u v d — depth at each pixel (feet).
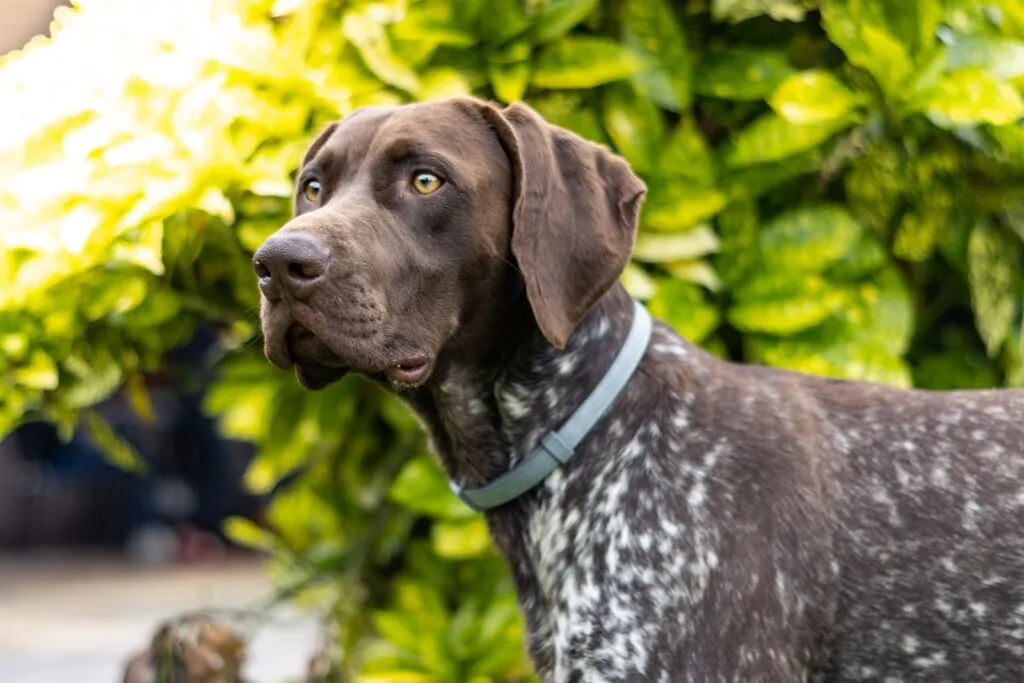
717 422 14.65
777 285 17.28
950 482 14.64
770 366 15.89
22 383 17.97
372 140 14.85
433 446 15.99
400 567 21.59
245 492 51.88
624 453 14.58
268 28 17.80
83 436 52.31
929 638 14.52
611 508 14.47
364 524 21.88
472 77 17.53
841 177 18.31
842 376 17.12
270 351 14.12
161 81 16.98
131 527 56.03
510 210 14.80
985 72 16.56
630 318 15.17
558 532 14.70
